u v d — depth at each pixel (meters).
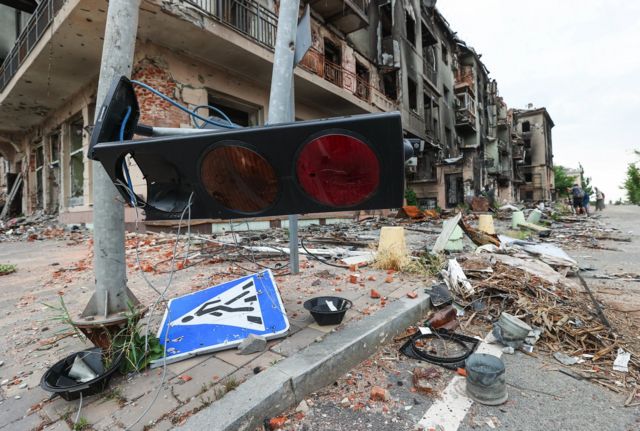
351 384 1.95
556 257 4.69
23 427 1.45
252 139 1.05
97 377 1.60
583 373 2.10
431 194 21.45
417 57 19.38
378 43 16.52
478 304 3.09
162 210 1.32
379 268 4.40
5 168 18.75
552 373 2.11
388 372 2.10
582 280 3.96
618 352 2.28
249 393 1.61
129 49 1.86
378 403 1.78
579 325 2.66
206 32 7.70
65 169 11.30
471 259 4.50
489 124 32.31
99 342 1.83
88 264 4.97
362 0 15.03
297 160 1.06
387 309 2.76
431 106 21.25
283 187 1.14
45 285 3.89
